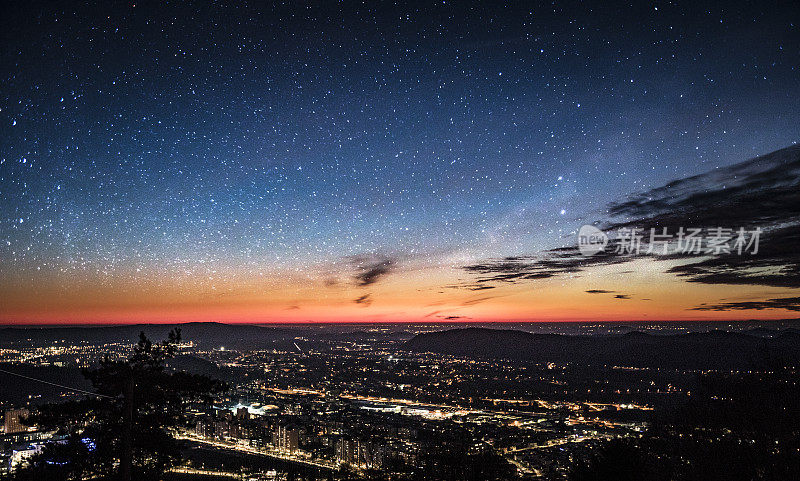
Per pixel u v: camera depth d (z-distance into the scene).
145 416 11.95
